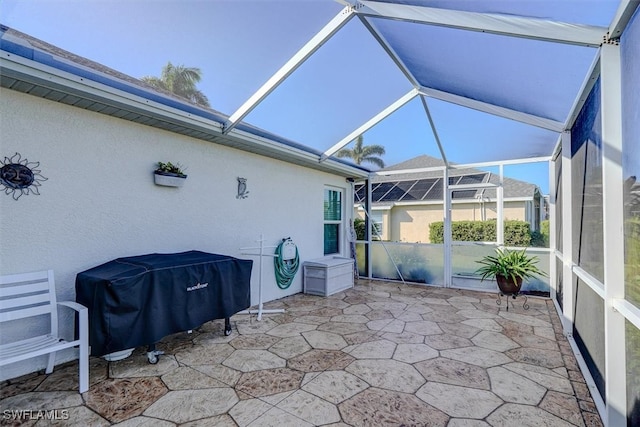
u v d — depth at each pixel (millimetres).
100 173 3246
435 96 4090
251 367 2955
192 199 4125
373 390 2582
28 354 2248
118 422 2158
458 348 3414
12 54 2363
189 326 3191
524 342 3588
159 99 3295
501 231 6180
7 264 2674
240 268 3799
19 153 2734
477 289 6309
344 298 5551
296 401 2420
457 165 6535
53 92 2744
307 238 6184
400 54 3297
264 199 5191
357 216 8266
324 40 2812
